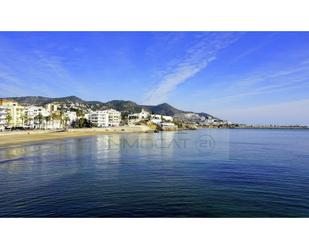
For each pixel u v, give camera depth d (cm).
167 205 1742
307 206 1747
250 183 2409
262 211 1647
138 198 1898
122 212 1600
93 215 1544
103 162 3784
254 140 9131
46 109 18362
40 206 1702
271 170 3123
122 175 2795
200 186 2286
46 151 5153
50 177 2633
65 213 1580
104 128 16475
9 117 12756
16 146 6150
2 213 1575
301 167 3331
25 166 3325
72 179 2558
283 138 10481
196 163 3728
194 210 1652
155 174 2875
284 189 2184
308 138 10400
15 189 2128
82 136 11150
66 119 17225
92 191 2083
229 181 2500
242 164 3606
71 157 4294
